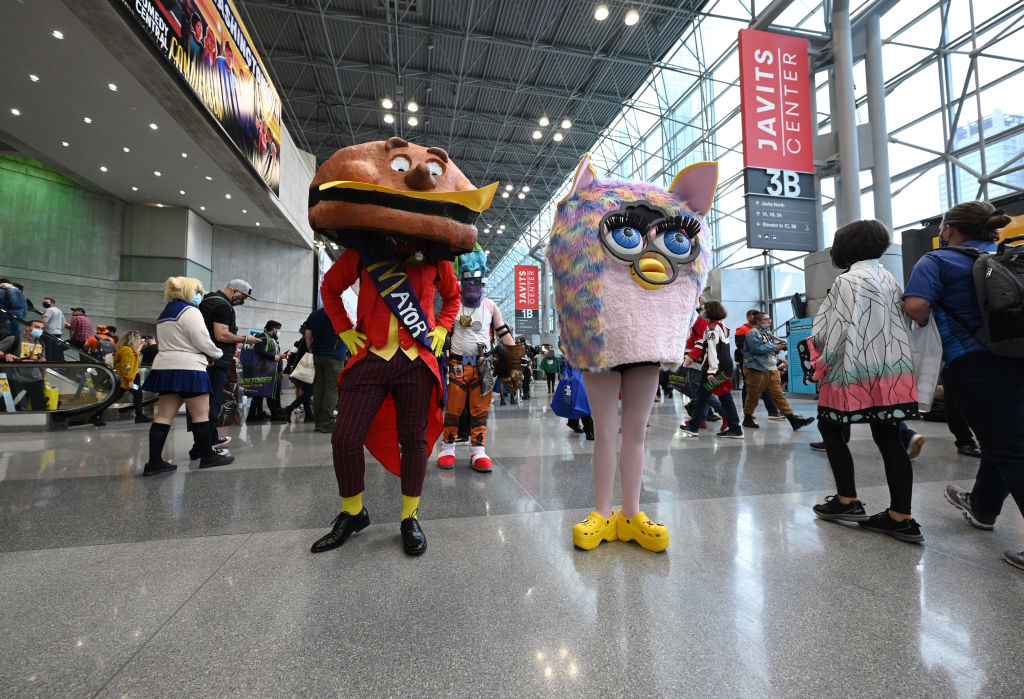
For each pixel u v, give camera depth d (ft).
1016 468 5.30
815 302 31.35
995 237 6.19
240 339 13.93
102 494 8.36
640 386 6.04
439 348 6.35
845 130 28.68
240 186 39.91
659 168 60.13
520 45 43.47
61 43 22.80
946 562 5.38
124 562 5.38
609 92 53.62
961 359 5.70
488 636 3.84
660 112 56.49
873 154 29.89
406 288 5.98
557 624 4.03
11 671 3.38
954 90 29.17
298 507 7.56
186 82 26.16
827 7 33.81
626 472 6.09
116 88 26.40
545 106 55.98
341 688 3.20
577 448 13.43
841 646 3.72
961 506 6.76
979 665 3.47
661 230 5.86
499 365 11.76
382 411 6.75
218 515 7.14
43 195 42.47
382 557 5.52
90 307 44.24
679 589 4.69
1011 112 26.32
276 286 55.62
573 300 5.90
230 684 3.24
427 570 5.15
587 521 5.96
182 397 10.37
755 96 26.27
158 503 7.79
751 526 6.62
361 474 6.04
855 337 6.44
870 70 30.73
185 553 5.65
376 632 3.91
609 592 4.63
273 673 3.36
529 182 76.07
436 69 49.08
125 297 45.55
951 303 5.74
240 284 14.21
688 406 21.93
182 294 10.31
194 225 47.19
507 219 91.20
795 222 26.30
